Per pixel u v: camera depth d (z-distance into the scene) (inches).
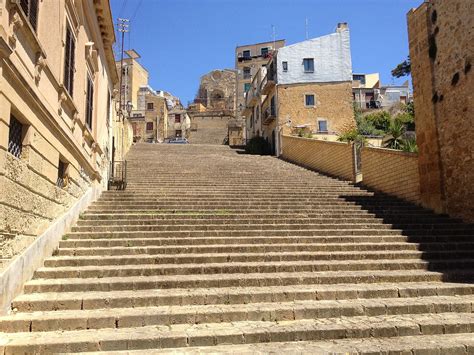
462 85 465.4
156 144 1230.9
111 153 685.9
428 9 527.5
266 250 362.3
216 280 294.0
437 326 241.3
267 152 1288.1
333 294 282.7
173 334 221.6
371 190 618.5
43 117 297.3
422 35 535.5
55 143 331.6
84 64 446.0
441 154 496.7
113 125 734.5
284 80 1294.3
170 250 349.7
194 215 436.1
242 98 2623.0
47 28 306.7
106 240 355.9
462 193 462.9
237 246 358.9
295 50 1316.4
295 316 254.1
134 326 238.1
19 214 260.8
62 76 345.1
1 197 229.3
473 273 323.6
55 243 337.7
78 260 316.5
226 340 221.5
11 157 242.1
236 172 741.3
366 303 269.4
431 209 504.7
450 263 346.9
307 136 1154.7
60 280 285.9
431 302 272.5
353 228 430.6
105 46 588.1
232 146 1371.8
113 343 212.2
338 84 1298.0
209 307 260.4
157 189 576.7
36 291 270.7
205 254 345.7
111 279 291.0
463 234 425.7
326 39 1328.7
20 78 241.8
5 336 219.0
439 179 492.4
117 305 258.7
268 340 225.3
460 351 216.1
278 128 1254.9
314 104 1284.4
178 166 787.4
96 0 506.0
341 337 231.6
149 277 299.4
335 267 331.6
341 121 1275.8
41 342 207.8
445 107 491.8
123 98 1676.9
